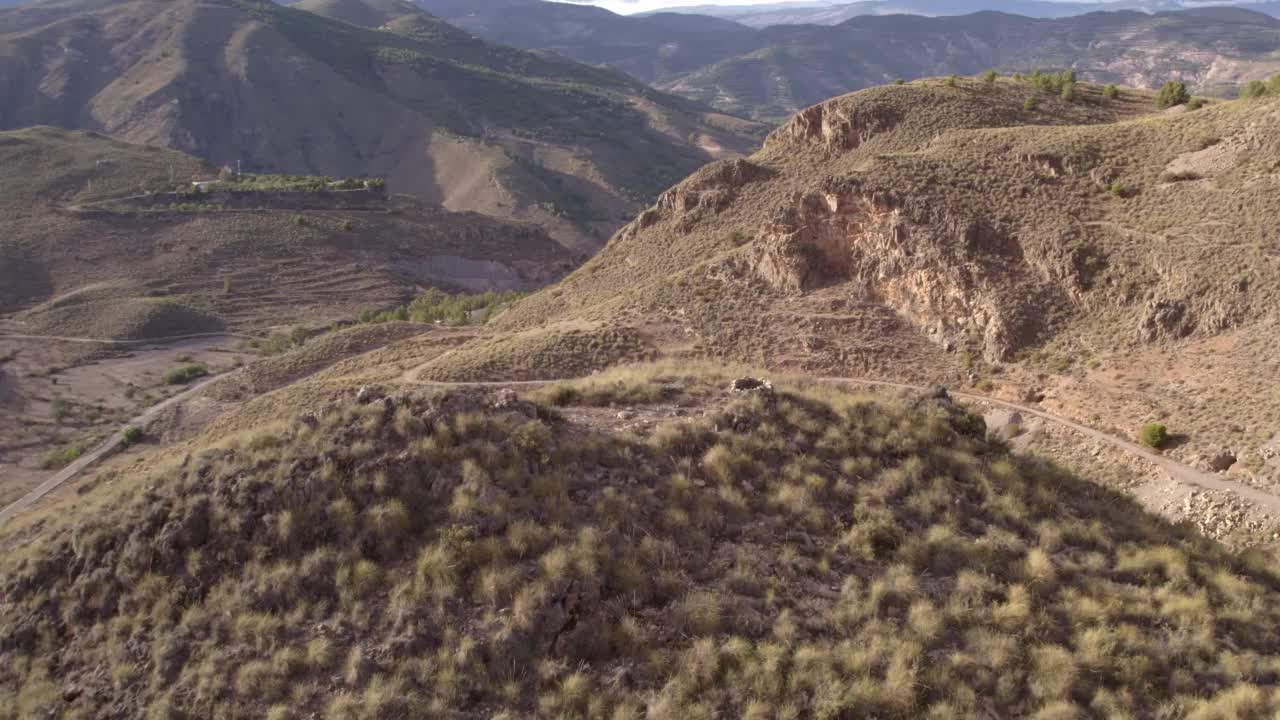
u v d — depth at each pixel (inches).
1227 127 2089.1
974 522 754.8
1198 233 1765.5
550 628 587.5
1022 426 1619.1
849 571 674.2
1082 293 1844.2
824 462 806.5
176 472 744.3
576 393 936.3
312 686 561.6
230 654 589.6
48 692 585.9
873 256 2199.8
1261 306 1544.0
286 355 3651.6
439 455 719.7
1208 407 1435.8
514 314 3208.7
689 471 761.0
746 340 2176.4
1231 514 1200.8
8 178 6712.6
